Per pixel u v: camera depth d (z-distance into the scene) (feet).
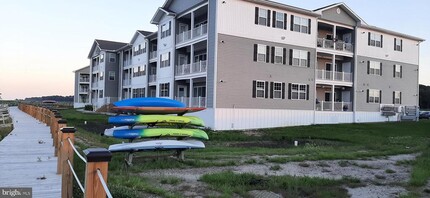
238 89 89.45
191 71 97.40
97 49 190.70
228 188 25.72
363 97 116.98
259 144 61.36
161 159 36.81
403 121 121.70
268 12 94.79
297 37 100.07
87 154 10.07
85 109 190.70
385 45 123.44
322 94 117.60
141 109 42.52
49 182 22.72
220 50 87.04
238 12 89.97
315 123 104.22
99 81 186.09
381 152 49.70
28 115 106.63
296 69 99.66
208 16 90.38
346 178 31.63
